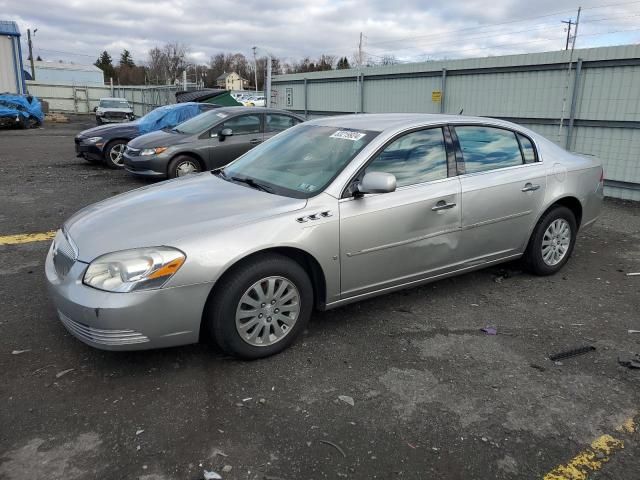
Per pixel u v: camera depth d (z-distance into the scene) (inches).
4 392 121.8
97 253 123.9
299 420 113.8
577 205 204.7
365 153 152.7
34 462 100.2
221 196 148.9
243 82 4136.3
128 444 105.4
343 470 99.7
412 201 155.8
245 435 108.7
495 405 120.3
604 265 219.3
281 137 187.5
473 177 171.8
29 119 1071.6
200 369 133.0
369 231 148.5
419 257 161.5
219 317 129.5
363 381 129.3
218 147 385.1
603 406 120.5
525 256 198.2
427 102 509.7
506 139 185.9
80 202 327.6
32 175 433.4
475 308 173.2
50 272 136.2
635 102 350.9
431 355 142.4
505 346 147.9
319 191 145.6
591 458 103.9
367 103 587.5
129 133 476.7
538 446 107.0
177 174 377.1
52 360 136.0
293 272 137.5
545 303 178.1
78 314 121.2
